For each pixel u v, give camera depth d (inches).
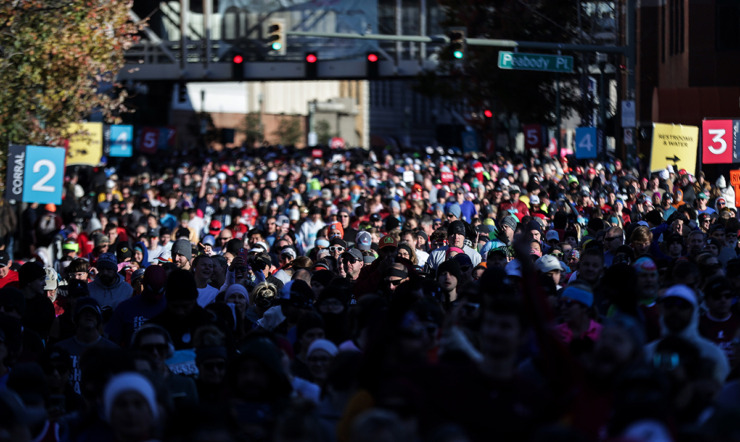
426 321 711.7
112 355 642.2
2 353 776.9
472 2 5147.6
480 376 515.5
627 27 2950.3
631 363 538.9
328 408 647.8
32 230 2298.2
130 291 1232.2
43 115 2257.6
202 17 7022.6
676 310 697.6
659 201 2226.9
